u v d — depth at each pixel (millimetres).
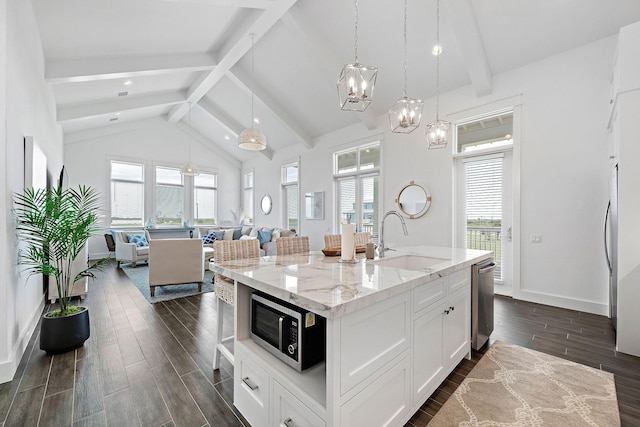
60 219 2482
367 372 1249
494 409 1675
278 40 4523
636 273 2309
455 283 2051
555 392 1833
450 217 4453
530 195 3697
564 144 3445
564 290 3455
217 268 1886
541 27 3264
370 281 1447
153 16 3369
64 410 1662
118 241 6211
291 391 1280
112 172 7379
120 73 4199
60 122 5328
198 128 8711
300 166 7363
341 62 4371
